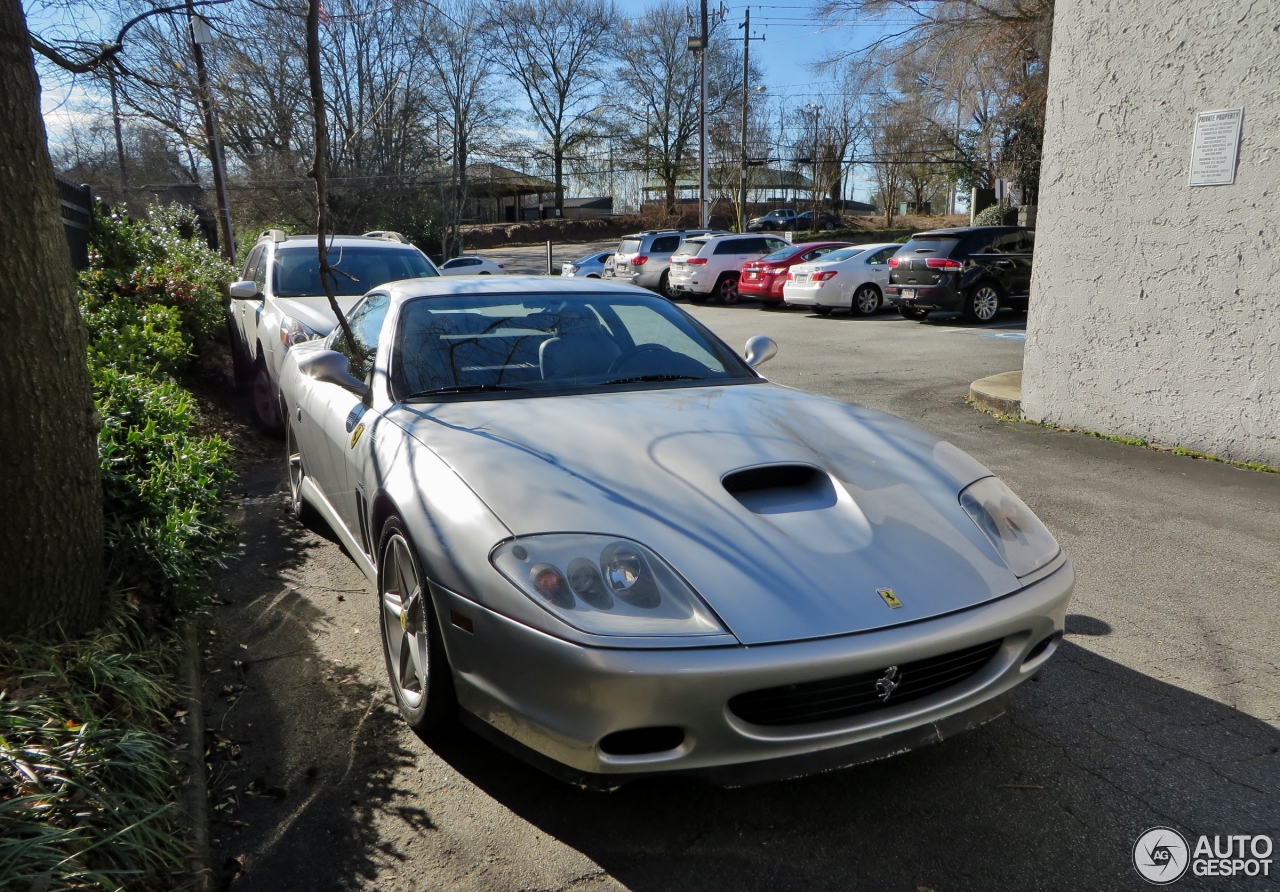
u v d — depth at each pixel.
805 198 55.50
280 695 3.18
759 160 45.22
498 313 3.90
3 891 1.79
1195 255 6.27
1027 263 15.78
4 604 2.66
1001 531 2.76
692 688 2.13
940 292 15.35
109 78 4.23
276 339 6.56
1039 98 20.03
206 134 5.36
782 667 2.16
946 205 61.34
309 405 4.36
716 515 2.51
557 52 54.78
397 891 2.22
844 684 2.26
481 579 2.37
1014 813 2.52
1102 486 5.72
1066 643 3.60
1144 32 6.38
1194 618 3.81
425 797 2.60
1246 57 5.82
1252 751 2.83
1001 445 6.82
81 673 2.62
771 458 2.83
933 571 2.47
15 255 2.57
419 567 2.62
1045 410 7.51
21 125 2.56
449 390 3.43
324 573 4.32
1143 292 6.64
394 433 3.13
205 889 2.13
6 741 2.18
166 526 3.43
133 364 6.52
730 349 4.15
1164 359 6.56
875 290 18.11
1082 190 6.97
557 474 2.64
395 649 3.02
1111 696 3.18
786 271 20.00
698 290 22.47
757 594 2.28
